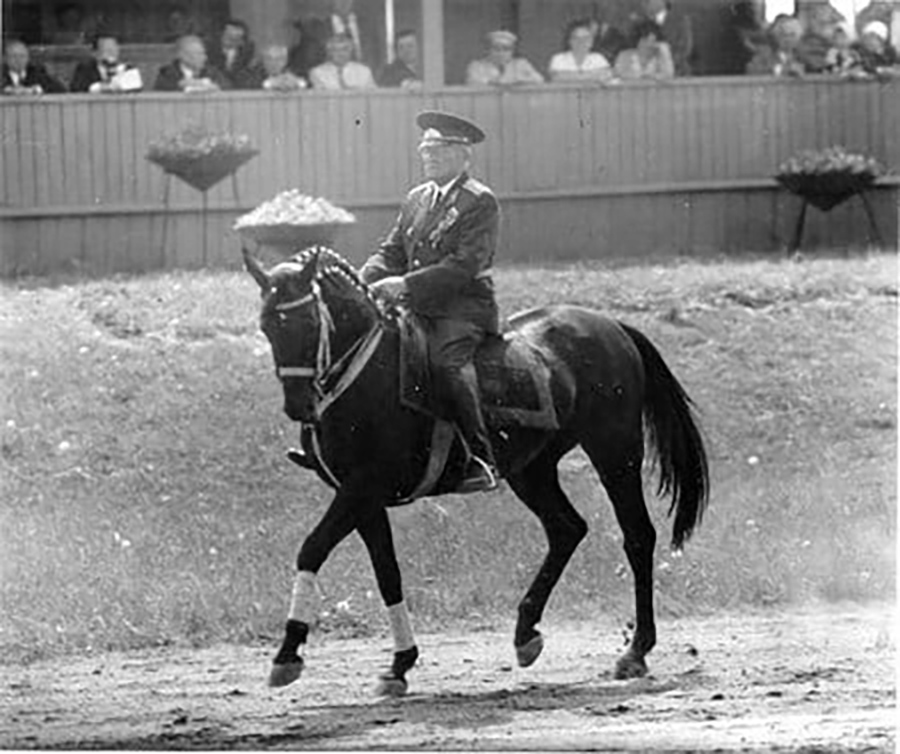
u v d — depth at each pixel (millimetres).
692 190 17625
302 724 10227
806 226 17906
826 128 17750
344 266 10273
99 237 17016
